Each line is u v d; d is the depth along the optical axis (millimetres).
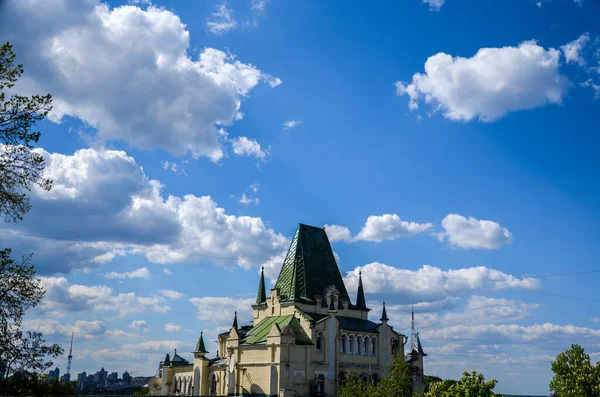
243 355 123938
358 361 129250
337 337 126250
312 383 119312
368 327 135375
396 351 136500
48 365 47188
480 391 70438
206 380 138375
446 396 72312
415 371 136125
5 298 46000
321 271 139625
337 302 136625
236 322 143250
